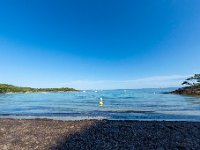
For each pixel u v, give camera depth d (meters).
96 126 23.22
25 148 16.00
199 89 112.38
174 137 18.06
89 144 16.56
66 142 17.28
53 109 48.16
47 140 17.97
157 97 94.69
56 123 25.44
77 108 49.31
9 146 16.50
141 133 19.66
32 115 37.72
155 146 15.73
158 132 19.95
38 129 22.14
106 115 36.09
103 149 15.26
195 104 54.78
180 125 23.11
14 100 94.88
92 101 76.00
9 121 27.58
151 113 37.91
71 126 23.41
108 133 19.95
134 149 15.15
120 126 23.00
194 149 14.91
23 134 20.16
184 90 120.25
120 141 17.22
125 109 45.25
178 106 50.00
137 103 61.16
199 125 23.02
